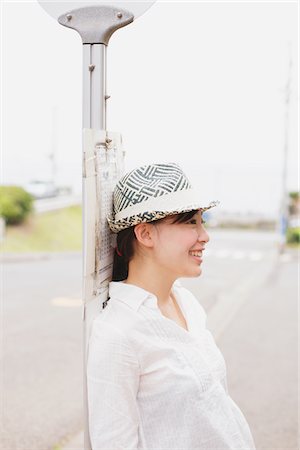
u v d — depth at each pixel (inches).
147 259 48.6
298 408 167.5
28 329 269.3
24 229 833.5
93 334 45.0
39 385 186.2
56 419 158.7
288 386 188.2
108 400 43.2
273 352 233.3
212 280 456.8
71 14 50.5
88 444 46.7
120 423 43.2
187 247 46.9
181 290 56.4
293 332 270.8
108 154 47.8
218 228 1229.1
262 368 209.8
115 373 43.4
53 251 757.3
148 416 45.4
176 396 44.9
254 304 348.8
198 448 45.2
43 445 141.9
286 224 809.5
